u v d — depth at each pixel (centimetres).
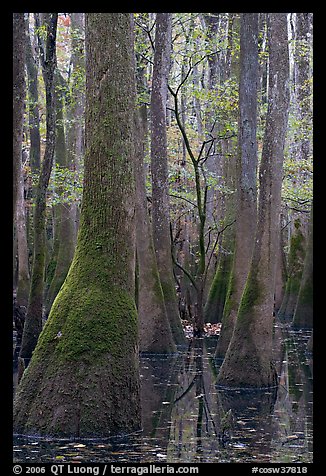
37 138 2494
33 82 2441
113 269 912
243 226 1533
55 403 870
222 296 2267
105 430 865
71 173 2195
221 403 1134
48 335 907
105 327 891
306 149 2677
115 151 919
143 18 2070
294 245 2734
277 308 3011
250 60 1552
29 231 2959
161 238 1884
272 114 1290
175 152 2775
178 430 931
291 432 927
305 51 2725
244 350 1271
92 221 926
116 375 881
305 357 1669
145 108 2250
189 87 2203
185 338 1870
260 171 1305
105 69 918
